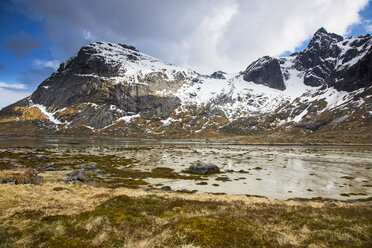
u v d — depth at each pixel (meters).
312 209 17.36
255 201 24.62
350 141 164.38
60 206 15.67
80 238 9.74
